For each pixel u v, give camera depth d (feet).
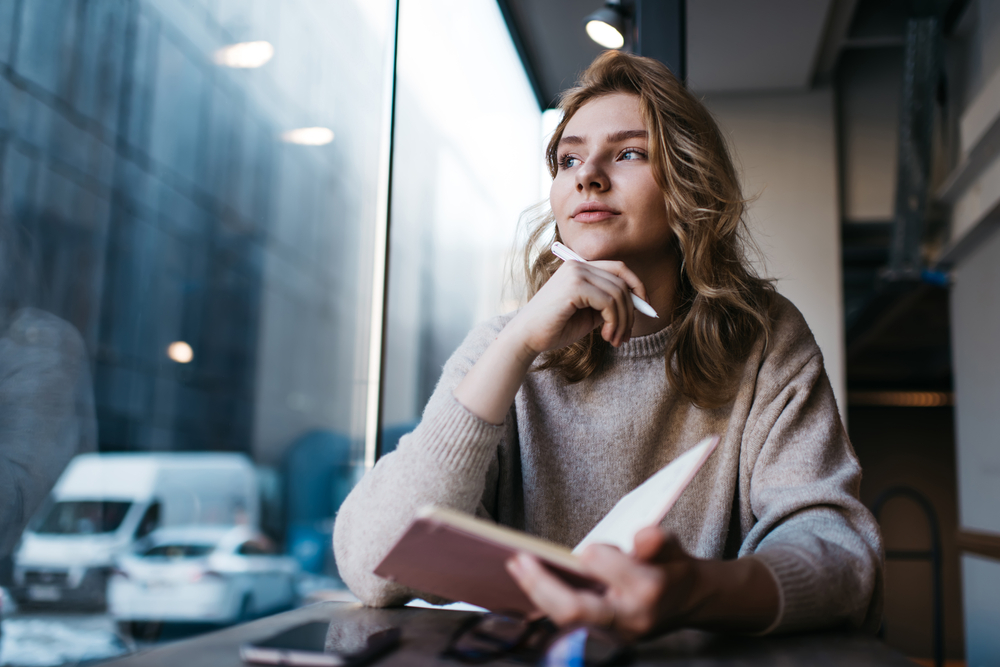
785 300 2.86
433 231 11.34
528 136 8.35
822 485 2.12
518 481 2.83
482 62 7.66
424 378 12.37
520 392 2.76
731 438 2.57
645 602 1.27
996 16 9.53
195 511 38.04
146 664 1.40
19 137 25.22
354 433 41.91
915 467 24.76
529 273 3.29
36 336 3.62
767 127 10.33
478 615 1.62
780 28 8.91
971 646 11.88
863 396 25.12
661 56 4.36
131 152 33.30
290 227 40.70
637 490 1.81
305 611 2.08
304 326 41.98
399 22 5.41
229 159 37.76
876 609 1.98
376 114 5.98
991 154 9.78
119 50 31.55
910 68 10.28
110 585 24.91
